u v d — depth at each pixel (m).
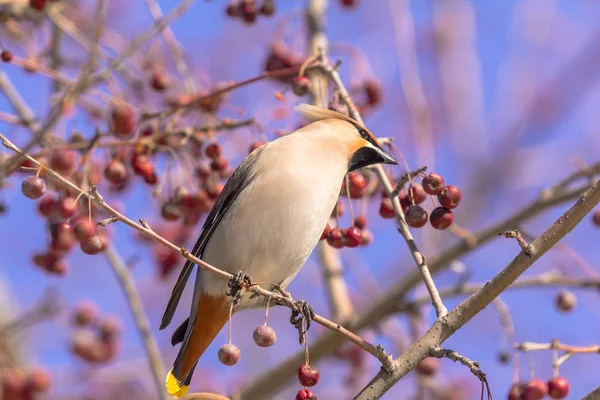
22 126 10.48
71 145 9.53
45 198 9.61
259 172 9.33
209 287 9.19
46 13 11.50
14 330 11.70
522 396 8.88
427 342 7.66
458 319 7.71
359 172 10.23
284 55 11.80
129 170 10.77
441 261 12.52
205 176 10.53
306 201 9.20
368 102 11.62
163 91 11.97
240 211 9.23
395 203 8.92
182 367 9.27
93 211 10.06
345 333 7.56
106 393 13.97
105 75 9.72
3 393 10.84
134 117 10.24
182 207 10.39
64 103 8.98
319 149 9.48
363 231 9.67
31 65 10.26
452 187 8.81
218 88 10.91
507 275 7.60
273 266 9.30
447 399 13.01
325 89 11.14
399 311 12.57
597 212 11.27
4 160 9.34
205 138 10.70
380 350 7.52
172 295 9.27
